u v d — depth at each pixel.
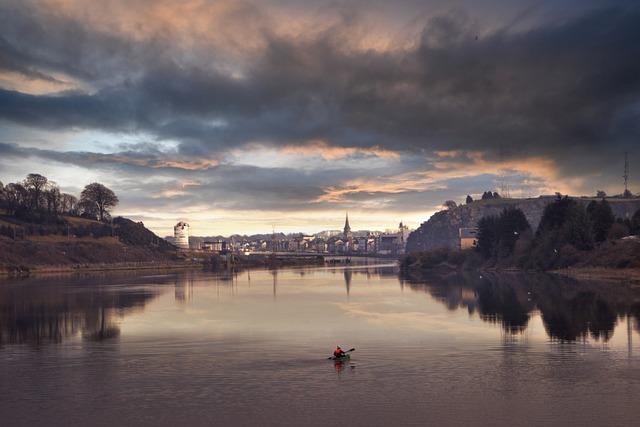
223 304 126.50
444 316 98.75
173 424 42.81
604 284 151.75
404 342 73.06
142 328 88.62
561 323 86.25
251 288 178.25
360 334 80.31
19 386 53.06
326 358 63.84
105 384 53.47
